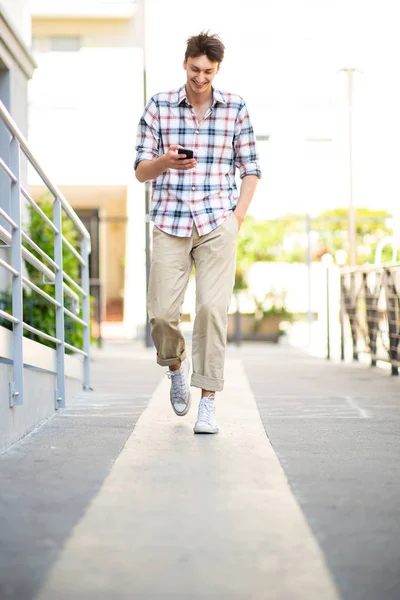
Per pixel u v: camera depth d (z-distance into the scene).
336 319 12.80
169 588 2.65
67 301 10.65
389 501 3.69
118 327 22.77
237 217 5.35
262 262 19.55
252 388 8.08
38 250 5.96
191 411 6.31
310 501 3.69
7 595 2.59
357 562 2.89
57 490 3.87
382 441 5.10
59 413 6.25
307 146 23.92
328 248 20.11
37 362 5.68
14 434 5.04
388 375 9.58
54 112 22.94
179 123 5.34
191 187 5.30
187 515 3.46
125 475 4.16
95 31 23.05
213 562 2.89
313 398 7.22
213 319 5.28
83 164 22.77
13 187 5.21
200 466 4.36
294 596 2.59
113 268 25.08
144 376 9.52
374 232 20.11
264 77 23.95
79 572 2.79
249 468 4.32
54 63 23.00
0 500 3.69
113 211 23.97
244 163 5.43
